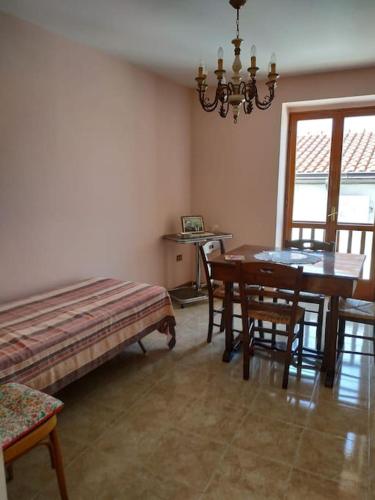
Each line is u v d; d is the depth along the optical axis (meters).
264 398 2.21
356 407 2.11
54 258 2.81
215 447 1.79
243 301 2.34
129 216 3.53
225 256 2.77
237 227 4.29
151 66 3.41
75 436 1.88
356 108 3.77
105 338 2.24
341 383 2.37
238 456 1.73
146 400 2.20
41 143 2.61
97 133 3.07
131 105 3.41
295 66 3.35
